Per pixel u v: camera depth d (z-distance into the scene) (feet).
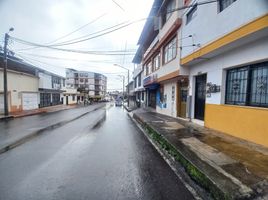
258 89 20.36
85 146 22.48
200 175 12.88
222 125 25.76
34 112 69.00
